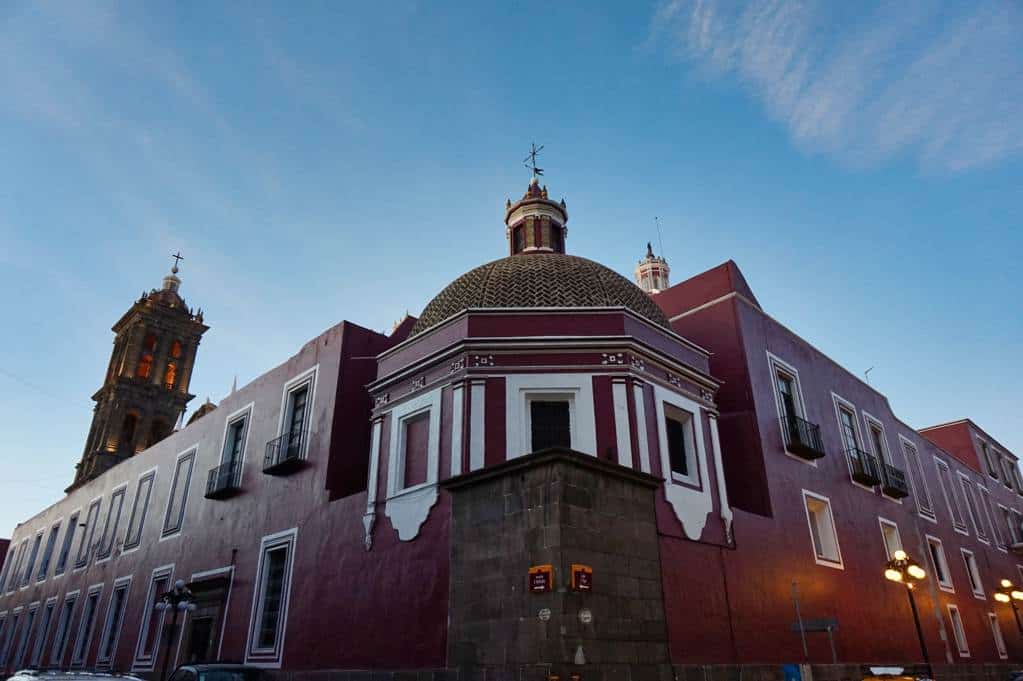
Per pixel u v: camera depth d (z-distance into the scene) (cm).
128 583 2455
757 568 1460
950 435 3547
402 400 1553
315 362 1978
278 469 1873
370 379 1908
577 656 930
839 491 1973
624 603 1038
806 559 1656
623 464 1307
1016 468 3956
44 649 2864
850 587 1794
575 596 964
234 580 1889
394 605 1330
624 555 1076
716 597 1307
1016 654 2747
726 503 1461
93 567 2766
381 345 1988
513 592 1012
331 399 1833
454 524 1155
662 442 1395
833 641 1609
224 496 2100
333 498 1703
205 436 2392
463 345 1445
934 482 2747
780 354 1970
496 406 1388
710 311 1902
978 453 3462
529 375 1414
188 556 2162
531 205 2194
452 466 1355
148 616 2225
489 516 1099
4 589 3691
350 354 1897
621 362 1422
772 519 1594
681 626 1190
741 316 1848
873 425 2411
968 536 2844
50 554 3322
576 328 1483
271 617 1714
